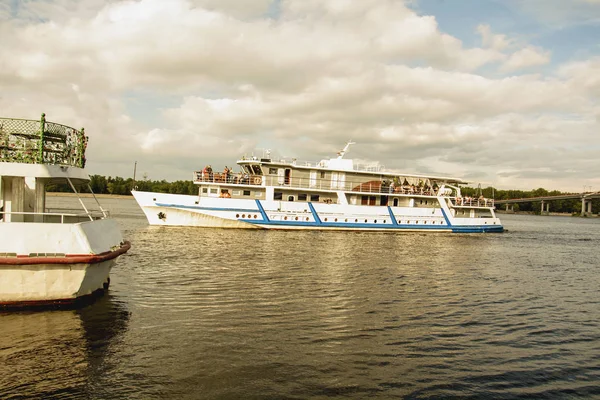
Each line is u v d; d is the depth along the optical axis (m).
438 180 57.34
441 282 23.55
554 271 30.02
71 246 14.36
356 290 20.50
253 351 12.45
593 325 16.89
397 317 16.56
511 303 19.75
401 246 39.03
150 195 45.00
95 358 11.43
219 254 29.12
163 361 11.46
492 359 12.99
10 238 13.88
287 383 10.68
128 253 28.20
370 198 52.56
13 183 16.03
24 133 15.06
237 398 9.84
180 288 19.17
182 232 41.62
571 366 12.73
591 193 185.75
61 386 9.95
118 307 15.77
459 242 46.00
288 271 24.19
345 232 49.31
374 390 10.62
